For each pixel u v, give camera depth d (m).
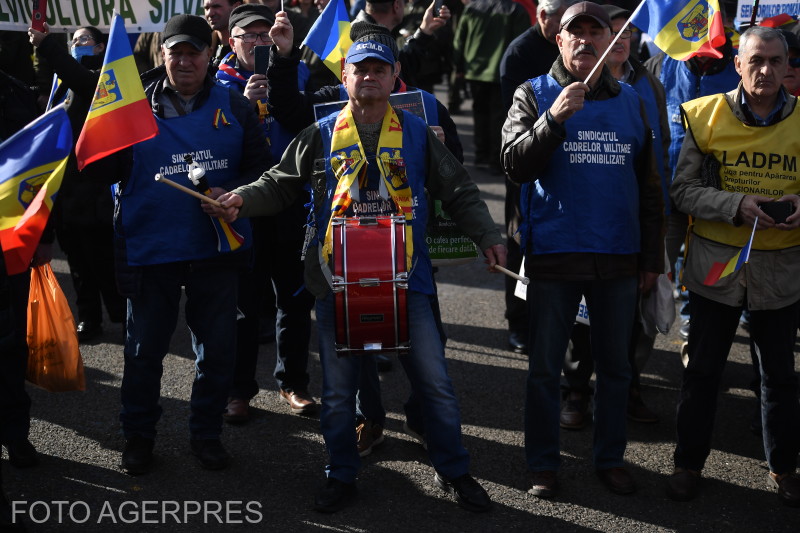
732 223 3.87
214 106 4.04
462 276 7.33
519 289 4.16
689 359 4.08
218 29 5.04
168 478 4.13
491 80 10.02
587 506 3.98
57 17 4.82
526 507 3.95
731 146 3.98
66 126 3.61
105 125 3.68
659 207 3.97
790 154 3.92
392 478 4.18
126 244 3.99
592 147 3.81
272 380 5.26
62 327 4.30
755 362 4.57
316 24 4.76
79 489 4.02
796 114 3.94
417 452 4.45
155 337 4.08
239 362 4.66
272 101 4.34
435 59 9.44
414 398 4.43
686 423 4.06
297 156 3.82
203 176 3.75
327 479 3.97
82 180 5.57
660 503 4.02
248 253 4.19
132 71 3.71
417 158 3.74
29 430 4.51
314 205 3.78
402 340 3.58
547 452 4.05
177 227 3.96
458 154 4.46
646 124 3.93
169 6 4.90
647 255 3.98
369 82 3.60
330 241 3.65
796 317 4.01
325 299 3.78
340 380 3.83
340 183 3.65
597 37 3.76
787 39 4.68
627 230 3.87
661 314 4.16
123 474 4.16
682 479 4.07
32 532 3.65
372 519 3.82
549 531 3.76
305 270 3.82
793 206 3.81
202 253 4.00
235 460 4.32
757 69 3.83
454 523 3.81
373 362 4.33
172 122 3.96
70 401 4.92
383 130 3.69
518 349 5.71
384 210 3.70
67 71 4.02
